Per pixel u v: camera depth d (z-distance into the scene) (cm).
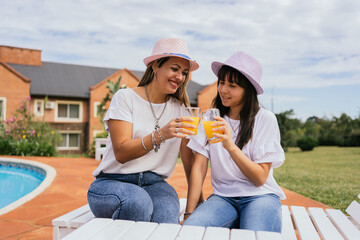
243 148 214
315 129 2380
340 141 2123
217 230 145
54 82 2098
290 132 2273
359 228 214
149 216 187
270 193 207
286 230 204
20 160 870
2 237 297
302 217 225
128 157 197
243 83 212
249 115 213
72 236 138
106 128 215
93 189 198
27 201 432
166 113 223
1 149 1114
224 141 187
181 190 514
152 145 189
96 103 2036
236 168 212
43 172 736
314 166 997
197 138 224
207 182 594
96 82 2214
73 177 643
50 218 359
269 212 183
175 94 232
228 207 201
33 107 1953
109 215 191
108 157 213
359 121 2169
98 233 141
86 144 2077
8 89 1841
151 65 221
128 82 2047
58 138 1335
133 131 212
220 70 220
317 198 482
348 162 1138
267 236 138
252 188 207
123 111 208
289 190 541
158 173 219
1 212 375
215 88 2162
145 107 217
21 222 343
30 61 2192
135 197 183
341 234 197
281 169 902
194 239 134
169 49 212
